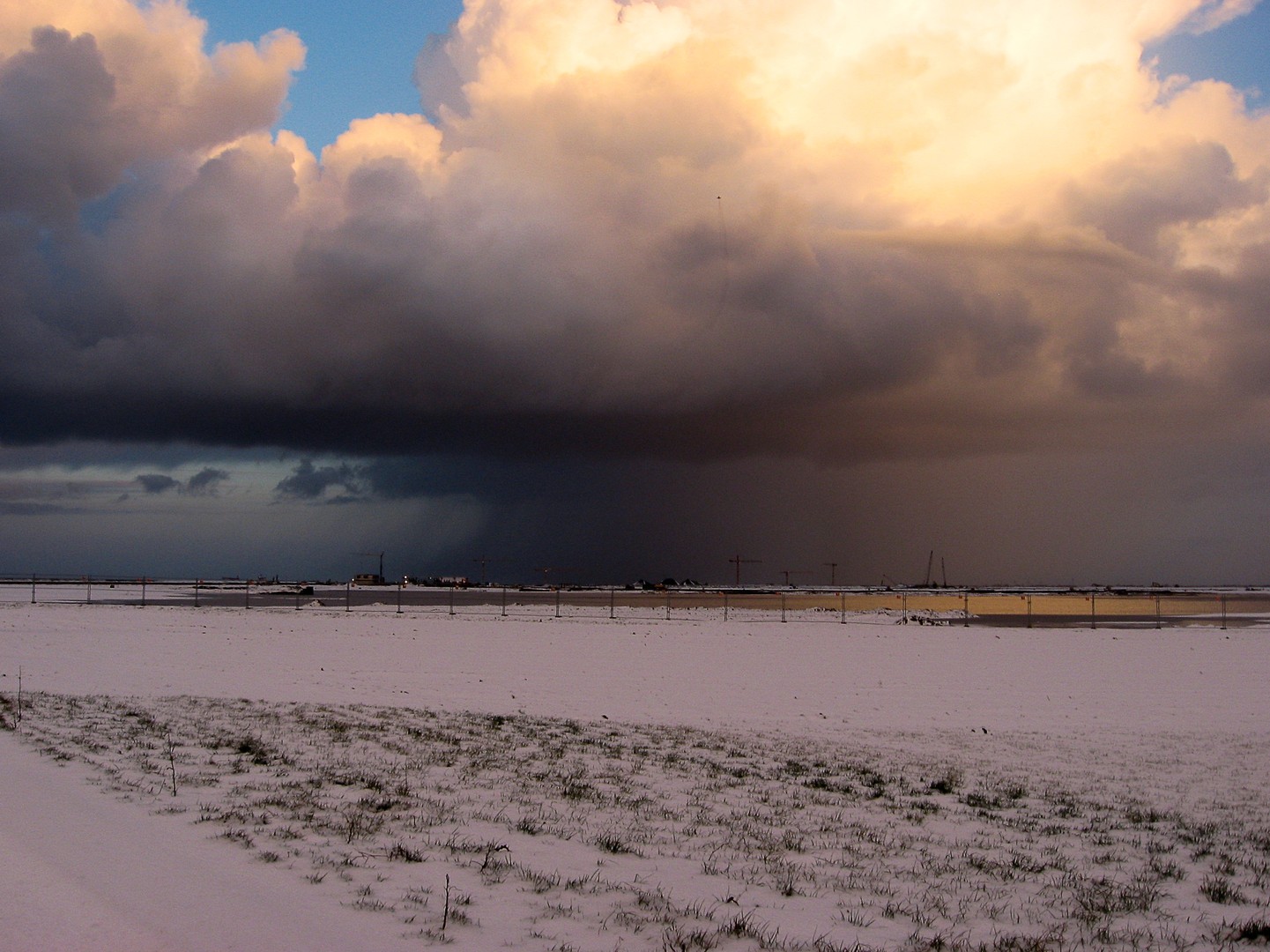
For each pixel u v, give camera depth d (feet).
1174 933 31.60
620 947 26.58
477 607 383.04
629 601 527.40
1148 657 172.45
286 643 179.52
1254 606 502.38
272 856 33.47
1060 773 67.67
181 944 23.72
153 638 181.68
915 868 39.14
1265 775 68.49
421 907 28.94
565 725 82.69
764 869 37.40
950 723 92.99
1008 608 453.17
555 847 38.75
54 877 28.68
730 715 95.40
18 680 107.65
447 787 50.75
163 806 41.34
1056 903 34.91
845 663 155.84
